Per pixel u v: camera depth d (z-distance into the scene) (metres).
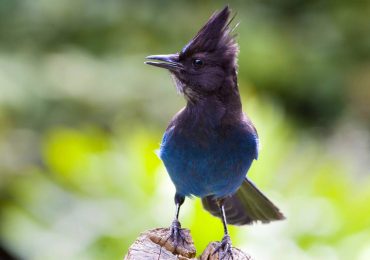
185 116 8.51
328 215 11.27
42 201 12.21
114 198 11.52
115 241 11.22
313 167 12.80
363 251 10.96
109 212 11.41
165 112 17.98
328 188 11.62
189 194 8.88
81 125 17.80
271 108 12.66
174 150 8.52
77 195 11.95
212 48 8.46
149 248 7.12
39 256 12.00
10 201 16.28
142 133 12.41
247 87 17.11
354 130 20.17
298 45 20.73
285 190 11.66
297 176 11.99
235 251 7.74
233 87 8.50
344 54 21.11
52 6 19.34
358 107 20.64
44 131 17.50
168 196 10.95
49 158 12.25
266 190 11.39
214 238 10.23
